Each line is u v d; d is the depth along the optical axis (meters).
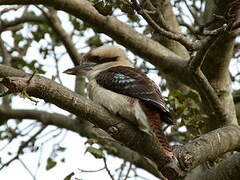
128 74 9.28
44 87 7.81
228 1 10.63
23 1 11.01
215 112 10.48
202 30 8.77
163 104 8.86
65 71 10.66
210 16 11.30
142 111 8.65
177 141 15.29
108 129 8.41
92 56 10.83
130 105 8.77
